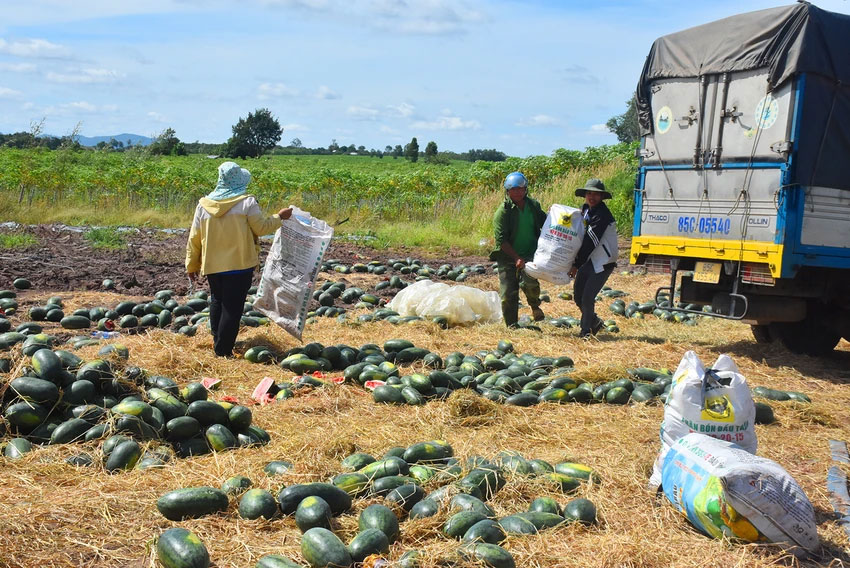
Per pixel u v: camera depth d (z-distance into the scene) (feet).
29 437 21.22
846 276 36.55
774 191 33.50
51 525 16.08
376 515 15.84
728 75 35.24
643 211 39.65
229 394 27.76
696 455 17.46
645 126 39.24
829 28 32.78
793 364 36.11
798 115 32.48
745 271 34.91
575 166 114.21
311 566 14.65
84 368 22.70
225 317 31.89
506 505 17.76
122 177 103.91
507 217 40.14
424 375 27.99
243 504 16.93
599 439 23.73
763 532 16.03
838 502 19.15
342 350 32.22
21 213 90.79
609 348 36.68
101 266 59.11
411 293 43.16
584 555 15.42
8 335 31.89
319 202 107.96
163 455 20.25
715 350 38.27
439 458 20.26
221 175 31.99
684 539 16.49
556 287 57.77
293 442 21.90
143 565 14.85
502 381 28.76
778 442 24.21
